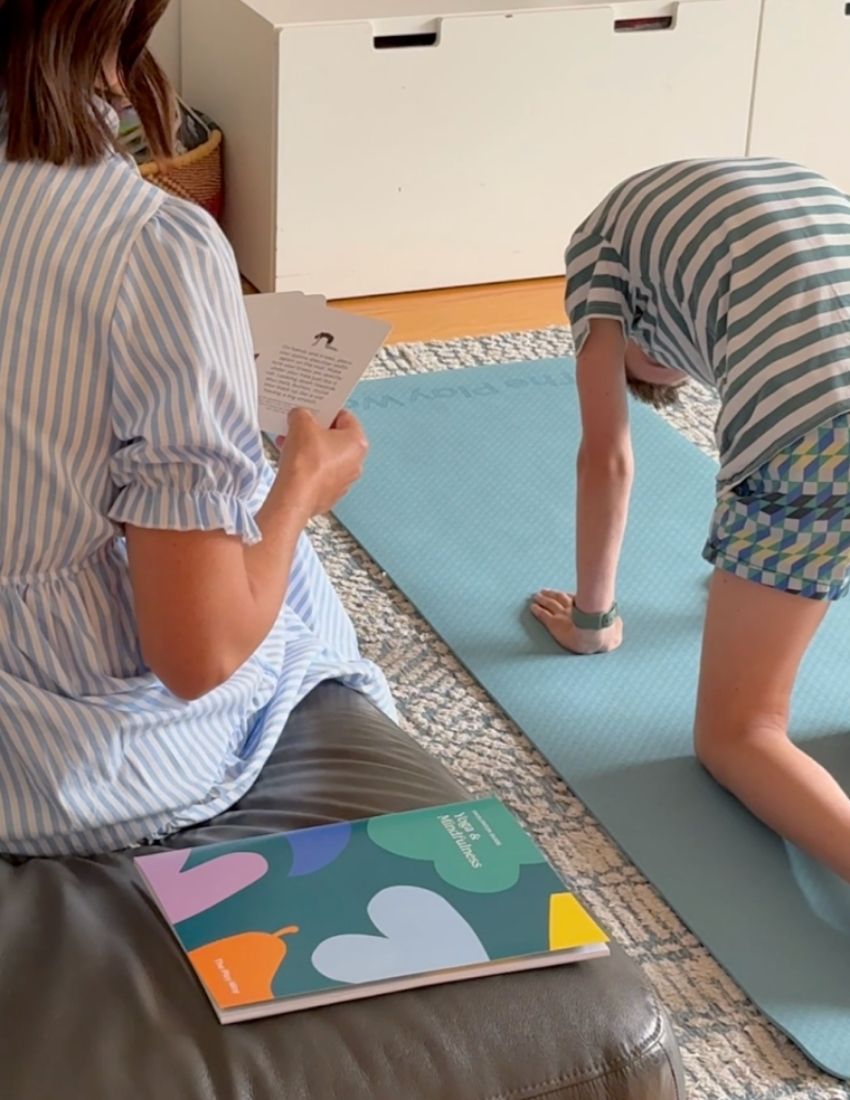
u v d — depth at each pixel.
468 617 2.02
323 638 1.39
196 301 0.94
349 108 2.79
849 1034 1.41
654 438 2.46
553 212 3.07
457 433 2.46
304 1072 0.87
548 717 1.83
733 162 1.69
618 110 3.02
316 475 1.09
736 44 3.05
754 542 1.55
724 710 1.66
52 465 0.96
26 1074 0.84
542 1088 0.89
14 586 1.00
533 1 2.93
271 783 1.16
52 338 0.94
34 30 0.90
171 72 3.21
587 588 1.90
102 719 1.04
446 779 1.17
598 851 1.64
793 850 1.64
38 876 1.02
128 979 0.92
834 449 1.48
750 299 1.54
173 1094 0.84
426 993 0.92
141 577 0.95
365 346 1.22
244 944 0.94
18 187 0.93
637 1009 0.94
